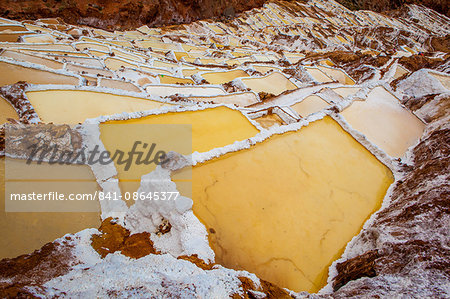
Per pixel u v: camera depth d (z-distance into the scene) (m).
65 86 10.67
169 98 13.09
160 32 36.94
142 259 4.54
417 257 4.16
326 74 23.61
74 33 27.84
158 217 5.73
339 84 20.06
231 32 41.44
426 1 58.62
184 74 22.00
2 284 3.38
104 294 3.45
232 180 7.07
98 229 5.63
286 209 6.66
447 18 54.34
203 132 9.16
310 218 6.62
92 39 25.88
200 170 7.15
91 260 4.87
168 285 3.70
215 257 5.31
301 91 17.66
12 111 9.01
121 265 4.36
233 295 3.88
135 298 3.36
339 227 6.54
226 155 7.82
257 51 34.78
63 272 4.35
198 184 6.73
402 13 55.50
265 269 5.38
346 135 10.19
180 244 5.32
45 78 12.16
